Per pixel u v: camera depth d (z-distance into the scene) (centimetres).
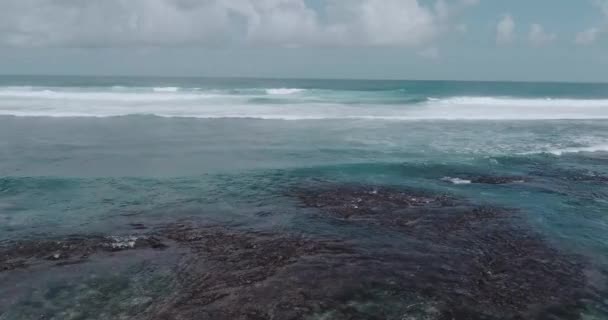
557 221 795
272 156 1316
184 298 521
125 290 538
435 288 553
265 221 779
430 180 1054
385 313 496
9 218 777
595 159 1297
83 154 1306
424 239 708
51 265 600
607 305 520
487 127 1938
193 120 2047
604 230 754
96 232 718
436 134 1733
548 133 1781
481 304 519
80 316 484
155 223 763
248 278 570
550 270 606
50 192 936
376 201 895
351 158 1291
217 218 791
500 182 1043
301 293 534
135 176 1076
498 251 666
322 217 803
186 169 1151
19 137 1553
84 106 2433
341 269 599
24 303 507
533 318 493
